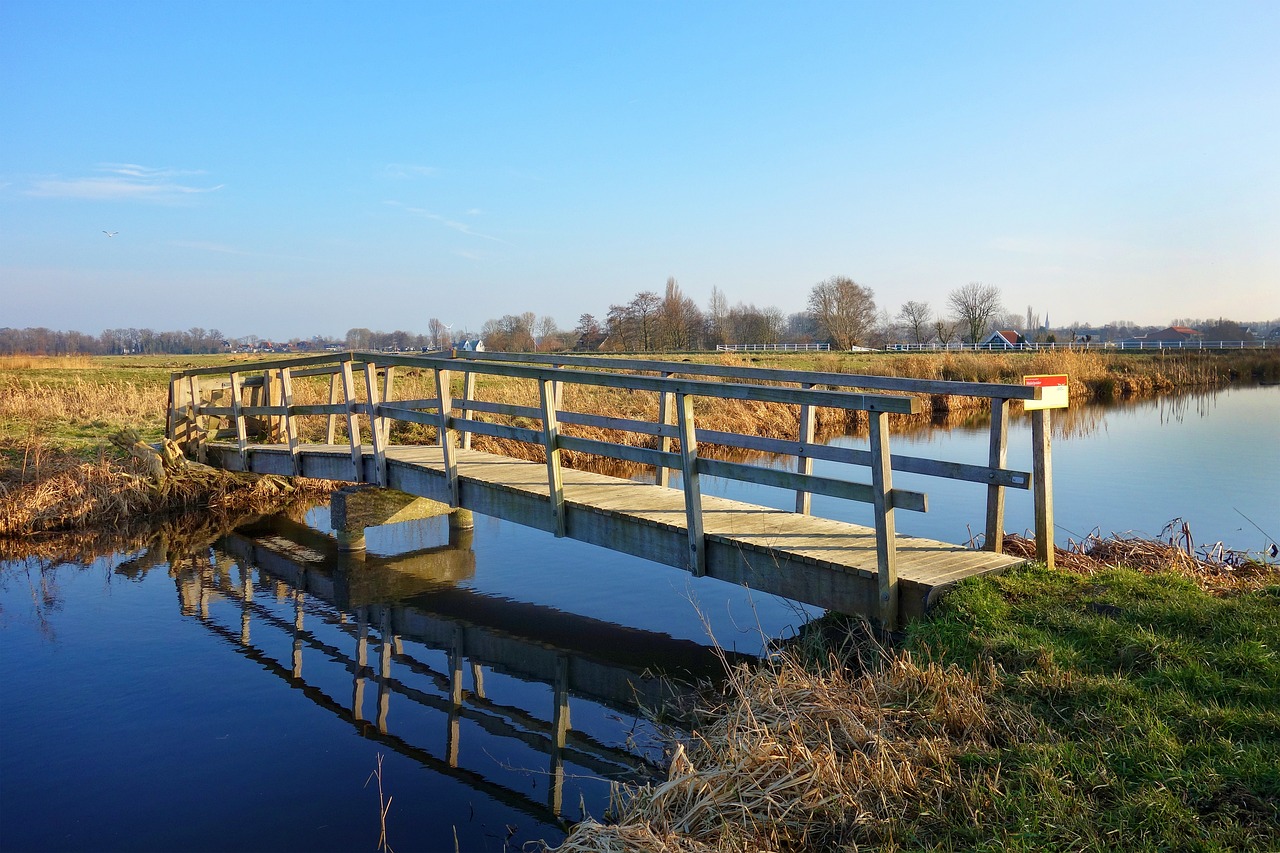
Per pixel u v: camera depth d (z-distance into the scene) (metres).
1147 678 3.84
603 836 3.25
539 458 13.70
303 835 4.03
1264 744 3.22
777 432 17.69
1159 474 12.61
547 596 7.72
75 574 8.68
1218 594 4.90
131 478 11.09
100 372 27.20
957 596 4.73
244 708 5.49
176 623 7.18
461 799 4.35
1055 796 3.09
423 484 8.54
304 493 12.43
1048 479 5.37
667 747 4.54
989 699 3.85
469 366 7.54
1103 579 5.01
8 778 4.59
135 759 4.81
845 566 5.07
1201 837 2.80
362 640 6.77
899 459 6.17
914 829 3.09
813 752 3.57
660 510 6.59
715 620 6.90
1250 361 38.97
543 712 5.39
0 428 13.72
